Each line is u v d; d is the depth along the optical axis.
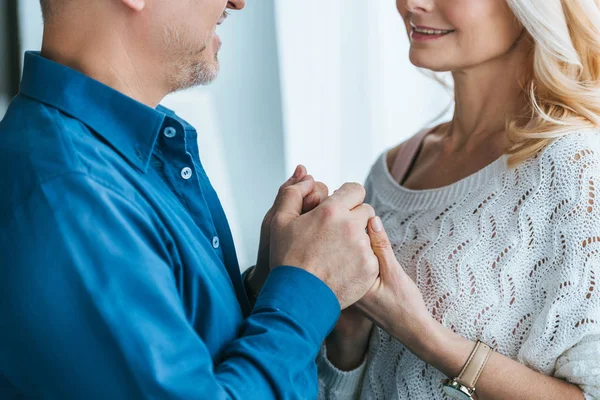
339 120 3.09
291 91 3.06
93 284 0.85
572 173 1.20
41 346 0.84
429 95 3.07
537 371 1.20
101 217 0.88
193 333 0.90
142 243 0.90
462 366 1.19
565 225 1.19
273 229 1.14
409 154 1.57
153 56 1.06
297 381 0.99
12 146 0.94
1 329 0.86
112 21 1.02
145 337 0.85
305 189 1.22
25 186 0.89
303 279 1.03
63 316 0.84
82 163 0.91
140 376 0.84
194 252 1.01
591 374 1.14
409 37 1.39
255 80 3.01
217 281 1.05
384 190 1.51
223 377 0.92
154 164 1.06
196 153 1.18
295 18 3.01
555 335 1.17
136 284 0.87
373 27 3.04
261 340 0.96
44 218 0.86
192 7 1.05
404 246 1.36
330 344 1.44
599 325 1.14
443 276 1.28
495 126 1.39
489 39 1.30
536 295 1.21
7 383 0.92
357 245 1.07
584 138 1.23
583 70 1.32
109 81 1.03
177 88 1.13
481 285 1.24
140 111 1.01
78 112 0.98
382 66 3.06
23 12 2.39
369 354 1.40
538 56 1.29
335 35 3.05
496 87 1.38
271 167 3.11
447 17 1.30
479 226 1.27
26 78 1.03
